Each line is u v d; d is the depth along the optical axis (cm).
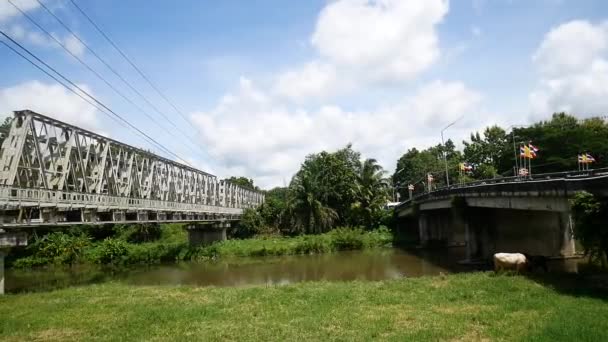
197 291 2367
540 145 6344
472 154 9381
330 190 6650
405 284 2219
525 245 3678
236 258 4941
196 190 5588
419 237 5888
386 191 7094
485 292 1895
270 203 7238
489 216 3725
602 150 5938
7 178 2395
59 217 2819
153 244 5856
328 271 3638
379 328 1416
